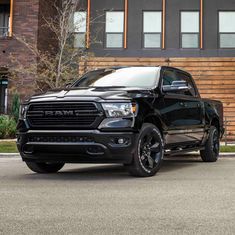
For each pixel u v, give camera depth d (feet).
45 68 64.95
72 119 24.17
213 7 76.74
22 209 17.92
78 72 60.13
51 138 24.49
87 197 20.21
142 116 24.94
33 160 25.59
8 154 42.47
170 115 27.91
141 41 77.00
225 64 62.49
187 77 33.12
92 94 24.52
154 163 26.45
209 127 34.30
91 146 23.75
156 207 18.22
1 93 72.54
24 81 64.95
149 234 14.47
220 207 18.24
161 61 63.00
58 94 25.13
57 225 15.56
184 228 15.16
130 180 24.99
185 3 77.05
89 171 29.96
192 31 76.84
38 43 68.08
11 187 22.89
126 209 17.89
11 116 64.90
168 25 76.95
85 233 14.61
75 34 68.49
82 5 76.69
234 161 36.50
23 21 68.13
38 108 24.89
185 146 31.01
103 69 31.27
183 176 26.68
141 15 77.36
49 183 24.18
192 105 31.22
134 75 28.96
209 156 35.22
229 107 61.82
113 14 77.51
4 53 67.72
